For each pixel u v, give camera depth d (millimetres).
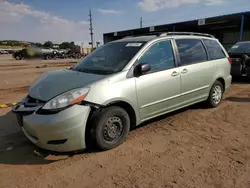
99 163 3273
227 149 3623
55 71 4414
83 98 3275
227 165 3166
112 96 3496
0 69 18391
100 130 3463
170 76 4355
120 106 3781
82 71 4113
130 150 3627
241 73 9359
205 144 3807
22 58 37375
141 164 3234
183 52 4785
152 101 4109
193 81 4887
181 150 3613
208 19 24797
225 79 5859
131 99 3762
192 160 3314
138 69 3869
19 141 4020
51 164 3273
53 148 3221
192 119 4977
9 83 11000
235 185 2738
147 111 4086
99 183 2832
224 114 5281
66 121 3135
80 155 3496
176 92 4531
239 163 3211
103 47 4812
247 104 6066
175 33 4840
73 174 3029
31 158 3441
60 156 3480
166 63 4395
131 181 2854
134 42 4371
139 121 4020
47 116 3146
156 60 4242
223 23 27562
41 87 3629
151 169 3105
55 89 3430
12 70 17453
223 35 36938
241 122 4785
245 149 3615
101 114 3439
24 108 3395
